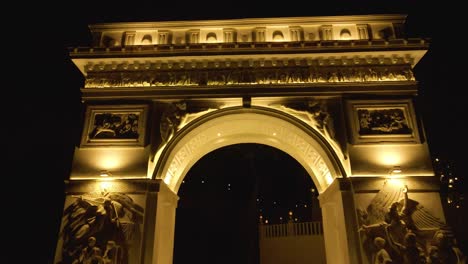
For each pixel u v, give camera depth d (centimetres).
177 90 2308
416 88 2261
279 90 2294
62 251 1962
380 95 2272
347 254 1956
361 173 2098
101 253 1939
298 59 2358
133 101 2316
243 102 2278
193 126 2261
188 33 2469
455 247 1900
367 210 2003
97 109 2298
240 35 2452
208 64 2377
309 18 2428
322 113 2248
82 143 2216
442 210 1989
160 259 2244
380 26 2438
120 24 2466
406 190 2012
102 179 2114
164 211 2364
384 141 2167
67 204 2066
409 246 1903
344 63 2342
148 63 2381
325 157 2208
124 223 2014
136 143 2214
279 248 3341
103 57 2345
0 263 3041
